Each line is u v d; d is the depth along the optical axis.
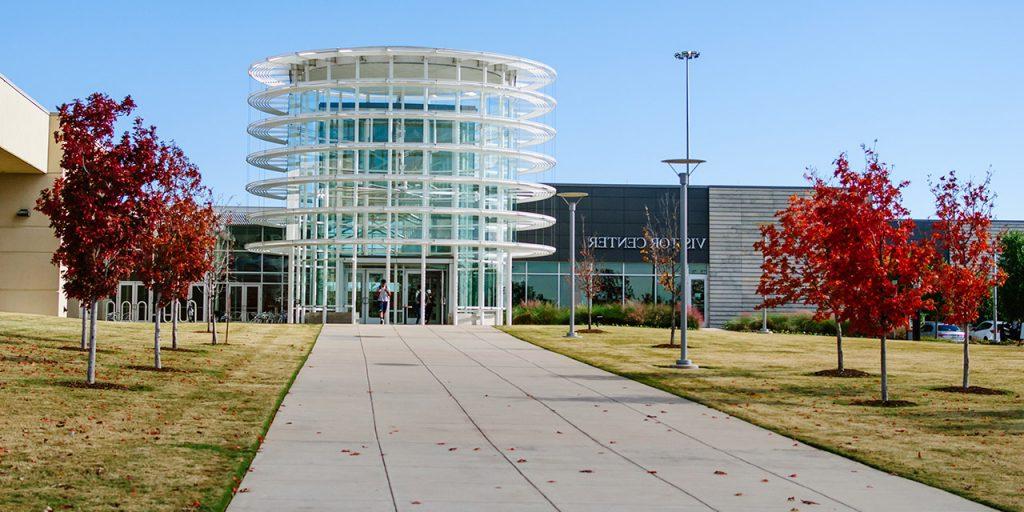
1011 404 22.17
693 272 77.25
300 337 39.41
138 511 10.77
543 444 16.19
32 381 20.45
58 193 20.95
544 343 38.66
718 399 22.48
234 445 14.90
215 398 20.19
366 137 54.88
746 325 59.09
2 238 51.22
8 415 16.34
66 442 14.38
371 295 56.50
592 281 62.81
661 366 30.31
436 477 13.23
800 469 14.53
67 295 21.06
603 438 16.95
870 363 32.84
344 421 18.08
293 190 57.69
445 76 56.41
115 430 15.65
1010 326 67.38
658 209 76.50
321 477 13.02
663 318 57.66
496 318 57.09
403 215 55.16
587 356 33.38
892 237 22.42
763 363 32.22
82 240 20.44
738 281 77.12
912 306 21.89
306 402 20.56
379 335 41.53
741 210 77.44
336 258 55.75
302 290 56.12
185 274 26.81
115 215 20.72
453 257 55.94
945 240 24.61
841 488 13.23
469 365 29.72
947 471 14.41
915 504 12.37
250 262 68.75
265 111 58.78
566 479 13.34
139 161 21.19
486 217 56.34
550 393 23.25
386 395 22.11
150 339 33.97
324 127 55.28
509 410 20.17
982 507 12.29
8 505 10.76
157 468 12.95
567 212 76.31
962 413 20.58
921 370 30.50
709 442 16.77
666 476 13.74
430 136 55.50
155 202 21.50
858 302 22.12
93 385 20.66
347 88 55.38
